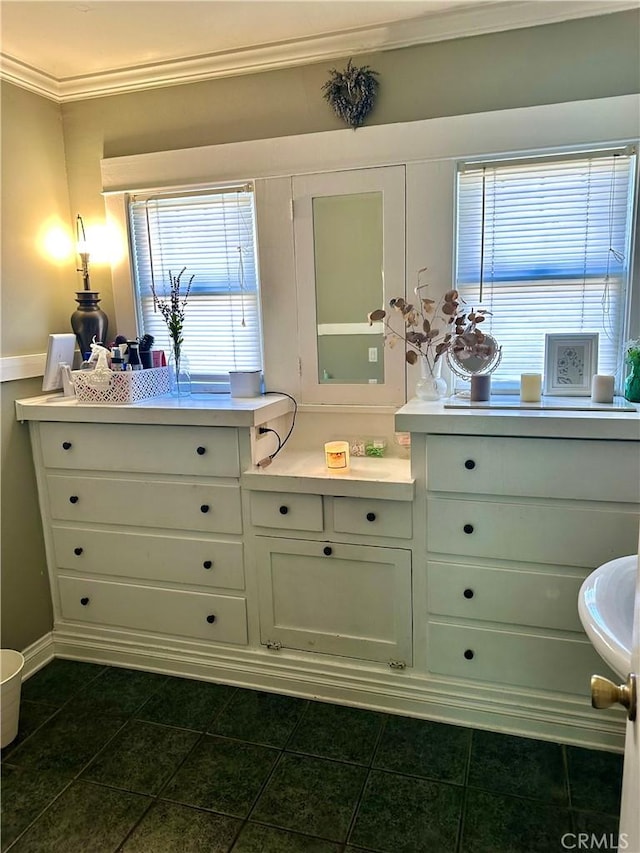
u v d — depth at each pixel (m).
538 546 1.90
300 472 2.16
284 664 2.28
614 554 1.83
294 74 2.30
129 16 2.00
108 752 1.98
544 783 1.79
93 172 2.63
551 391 2.14
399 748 1.96
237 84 2.38
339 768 1.88
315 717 2.13
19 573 2.45
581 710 1.95
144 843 1.64
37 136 2.50
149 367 2.52
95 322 2.56
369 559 2.10
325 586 2.18
